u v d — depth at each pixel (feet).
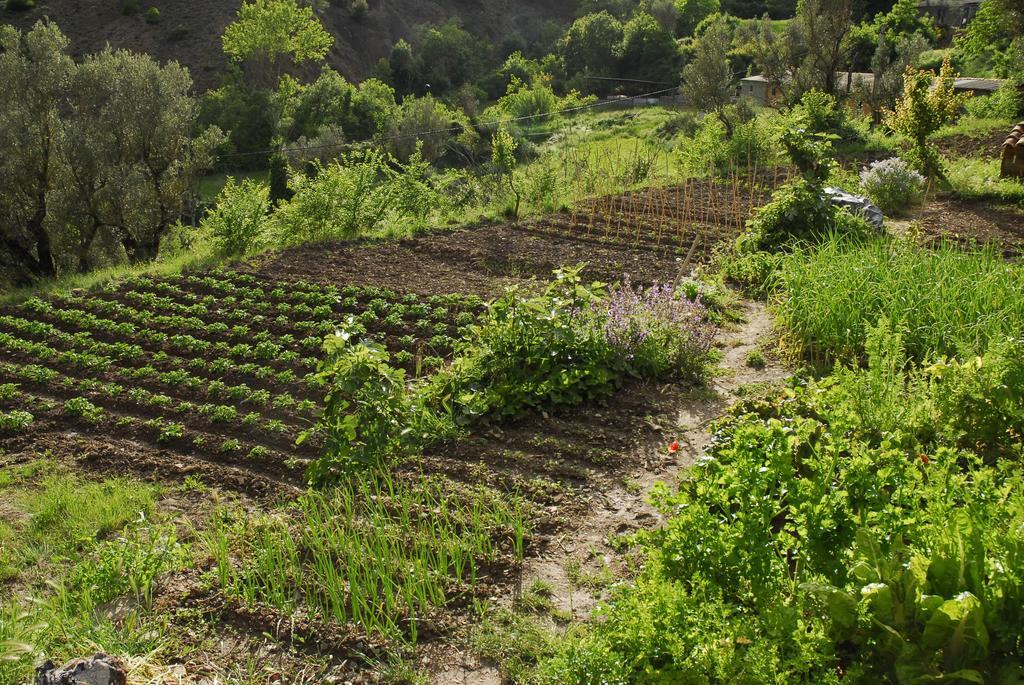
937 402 20.04
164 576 18.62
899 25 175.11
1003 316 25.44
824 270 29.91
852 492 13.91
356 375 22.70
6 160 61.57
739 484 13.78
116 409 29.81
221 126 163.32
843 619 12.62
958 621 11.94
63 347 35.83
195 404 29.68
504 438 24.77
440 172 140.15
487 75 223.71
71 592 18.29
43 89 63.16
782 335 30.25
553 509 20.90
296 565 18.58
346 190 53.16
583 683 12.87
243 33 190.90
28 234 66.33
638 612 12.98
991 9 87.45
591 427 25.38
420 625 16.56
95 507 22.72
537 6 288.30
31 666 14.37
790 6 245.86
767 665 11.67
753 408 23.00
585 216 52.44
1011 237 42.32
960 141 70.74
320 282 41.91
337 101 171.73
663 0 245.04
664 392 27.25
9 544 21.35
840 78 128.67
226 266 45.85
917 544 13.35
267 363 32.76
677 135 109.91
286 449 26.13
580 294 28.94
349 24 240.12
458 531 19.97
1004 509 13.03
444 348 32.94
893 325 26.23
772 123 74.13
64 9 206.39
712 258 41.24
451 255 45.85
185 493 23.79
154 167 73.41
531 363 27.63
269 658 15.84
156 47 202.18
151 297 40.55
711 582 13.48
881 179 51.16
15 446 27.35
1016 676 11.63
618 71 214.48
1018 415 18.61
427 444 24.40
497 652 15.75
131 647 15.71
